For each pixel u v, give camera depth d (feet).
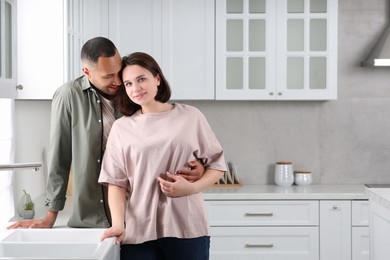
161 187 8.37
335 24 15.71
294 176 16.72
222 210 15.15
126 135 8.64
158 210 8.66
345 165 17.11
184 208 8.70
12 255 8.35
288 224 15.16
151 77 8.50
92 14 15.03
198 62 15.66
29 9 12.15
